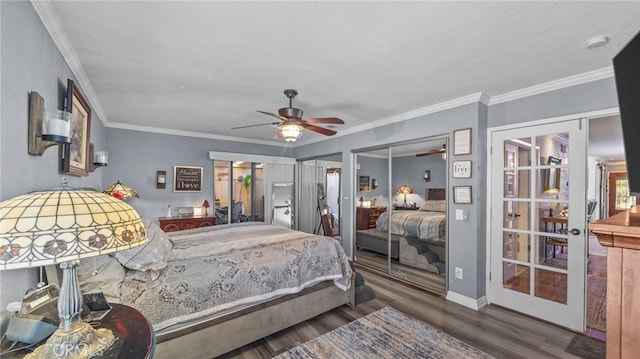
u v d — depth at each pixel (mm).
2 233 789
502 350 2213
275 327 2330
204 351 1944
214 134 5277
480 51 2047
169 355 1801
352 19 1657
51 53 1696
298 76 2508
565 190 2586
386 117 3938
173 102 3262
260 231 3299
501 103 3004
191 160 5090
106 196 1028
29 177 1365
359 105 3363
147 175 4664
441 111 3316
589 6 1530
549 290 2682
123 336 1070
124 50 2027
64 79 1982
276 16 1630
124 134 4461
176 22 1686
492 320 2703
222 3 1510
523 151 2850
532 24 1705
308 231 5973
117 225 936
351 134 4695
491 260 3057
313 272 2602
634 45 801
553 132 2645
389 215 4039
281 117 2773
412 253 3971
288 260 2445
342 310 2904
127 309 1294
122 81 2611
